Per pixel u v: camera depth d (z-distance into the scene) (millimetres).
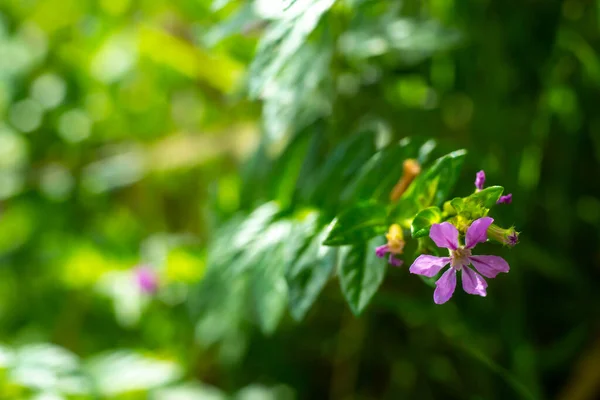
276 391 266
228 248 223
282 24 200
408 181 199
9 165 340
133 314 271
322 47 226
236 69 266
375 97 248
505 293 244
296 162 232
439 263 179
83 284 296
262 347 270
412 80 255
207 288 229
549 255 247
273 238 217
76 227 327
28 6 331
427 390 260
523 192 244
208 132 302
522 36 248
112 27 303
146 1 287
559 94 247
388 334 263
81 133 337
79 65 331
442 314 235
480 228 178
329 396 273
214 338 255
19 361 230
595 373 244
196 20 267
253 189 241
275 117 231
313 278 198
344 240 191
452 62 250
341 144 221
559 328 255
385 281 251
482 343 240
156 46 283
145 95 323
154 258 267
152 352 276
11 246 324
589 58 241
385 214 192
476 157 223
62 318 308
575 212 255
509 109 251
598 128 251
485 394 244
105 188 316
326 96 240
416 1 243
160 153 312
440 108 254
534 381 239
